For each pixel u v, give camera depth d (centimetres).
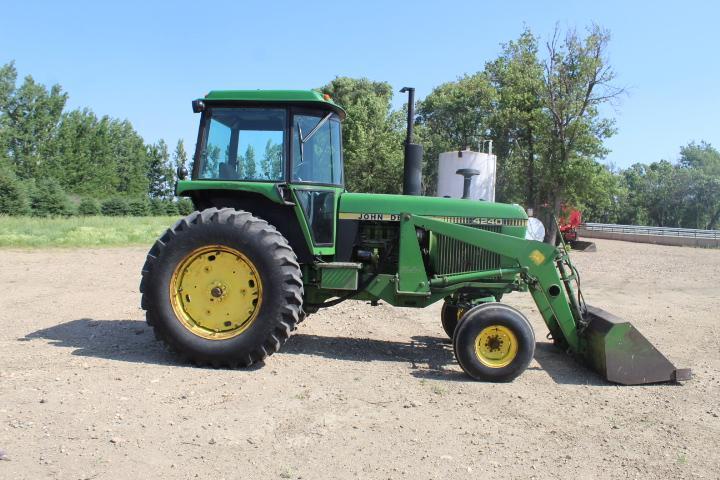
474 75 3866
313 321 739
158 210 4816
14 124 4822
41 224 2353
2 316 702
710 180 5900
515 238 550
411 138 848
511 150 3152
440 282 557
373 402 439
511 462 344
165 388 446
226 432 368
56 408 391
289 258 510
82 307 775
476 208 577
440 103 3884
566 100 2403
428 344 643
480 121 3759
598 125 2428
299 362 542
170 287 514
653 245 2764
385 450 353
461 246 565
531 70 2770
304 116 553
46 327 647
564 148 2425
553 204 2503
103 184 5322
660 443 380
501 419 416
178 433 362
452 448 361
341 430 381
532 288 554
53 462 316
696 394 486
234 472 316
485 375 504
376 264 580
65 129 4991
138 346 573
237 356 504
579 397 472
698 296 1064
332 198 566
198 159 555
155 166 6297
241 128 551
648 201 6222
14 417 373
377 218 566
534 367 559
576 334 553
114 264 1274
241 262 514
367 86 4753
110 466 315
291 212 557
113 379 461
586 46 2356
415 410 426
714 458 358
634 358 510
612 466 343
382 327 721
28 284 964
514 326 501
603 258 1894
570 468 339
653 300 1011
